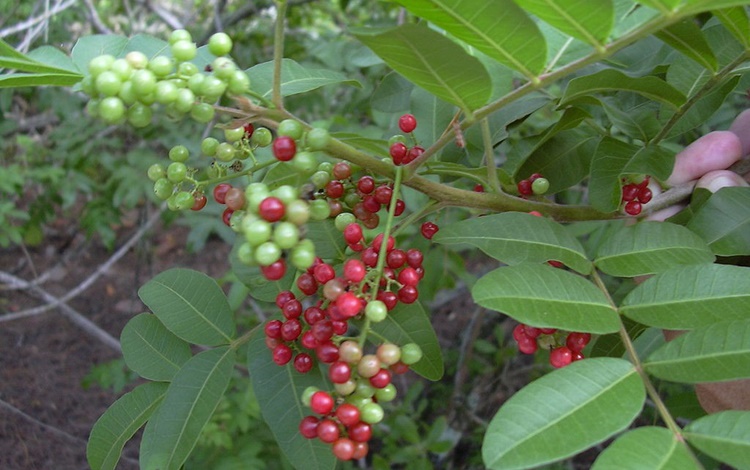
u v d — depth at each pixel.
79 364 0.64
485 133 0.18
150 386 0.18
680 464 0.11
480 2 0.12
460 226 0.16
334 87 0.49
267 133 0.17
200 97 0.14
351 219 0.17
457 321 0.64
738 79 0.20
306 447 0.16
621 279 0.32
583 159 0.22
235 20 0.57
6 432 0.54
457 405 0.49
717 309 0.13
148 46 0.17
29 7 0.55
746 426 0.11
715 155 0.21
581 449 0.11
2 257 0.79
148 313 0.19
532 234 0.16
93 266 0.79
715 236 0.17
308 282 0.16
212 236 0.84
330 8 0.71
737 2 0.11
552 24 0.12
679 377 0.12
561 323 0.13
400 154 0.18
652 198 0.21
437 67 0.13
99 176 0.66
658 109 0.22
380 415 0.14
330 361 0.14
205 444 0.42
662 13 0.12
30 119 0.67
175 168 0.17
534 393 0.11
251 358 0.17
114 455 0.18
